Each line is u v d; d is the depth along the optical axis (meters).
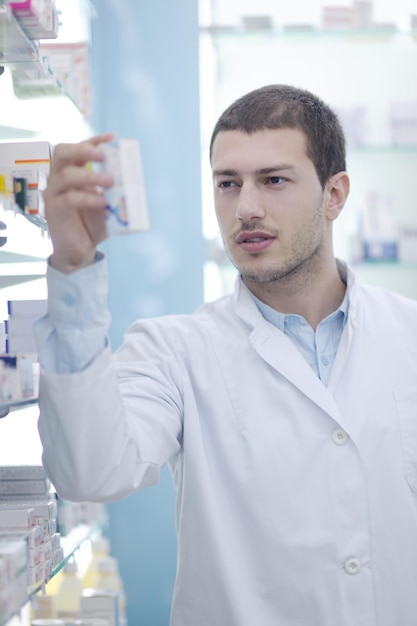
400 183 3.78
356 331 1.85
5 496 1.87
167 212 3.48
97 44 3.42
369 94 3.77
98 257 1.41
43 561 1.67
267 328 1.82
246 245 1.69
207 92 3.54
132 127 3.48
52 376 1.40
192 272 3.48
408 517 1.73
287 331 1.86
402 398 1.80
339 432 1.74
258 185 1.69
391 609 1.71
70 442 1.41
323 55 3.76
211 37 3.51
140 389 1.68
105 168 1.34
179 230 3.48
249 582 1.72
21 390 1.57
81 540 2.22
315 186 1.74
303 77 3.76
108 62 3.47
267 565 1.71
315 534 1.70
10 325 1.80
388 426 1.77
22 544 1.45
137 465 1.53
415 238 3.54
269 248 1.69
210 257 3.49
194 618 1.72
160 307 3.48
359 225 3.56
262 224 1.67
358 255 3.53
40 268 2.23
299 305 1.84
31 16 1.65
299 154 1.71
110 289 3.48
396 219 3.77
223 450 1.76
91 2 3.26
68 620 1.99
